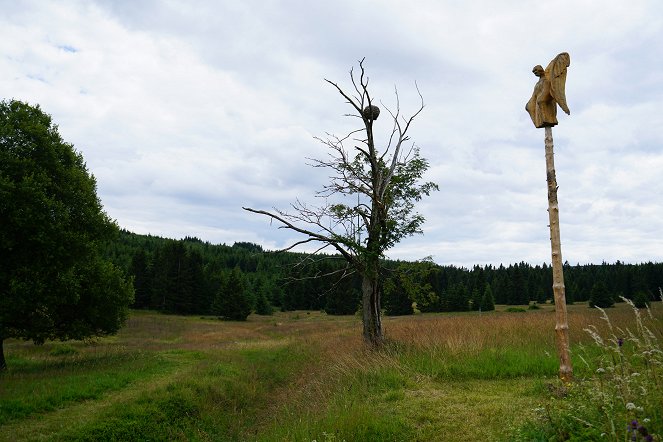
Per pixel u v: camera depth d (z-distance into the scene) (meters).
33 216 17.42
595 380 6.45
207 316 72.38
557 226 7.93
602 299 61.41
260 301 77.25
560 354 7.64
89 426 9.82
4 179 17.02
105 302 22.03
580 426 4.90
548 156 8.19
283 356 21.33
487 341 12.64
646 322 8.02
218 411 12.32
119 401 11.90
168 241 81.50
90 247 19.62
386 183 17.02
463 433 6.51
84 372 16.36
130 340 32.78
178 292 77.19
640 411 4.27
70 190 19.78
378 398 8.73
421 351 12.26
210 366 17.23
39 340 20.53
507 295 92.06
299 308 83.25
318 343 22.66
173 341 33.00
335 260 17.84
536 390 7.88
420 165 17.14
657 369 4.83
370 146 17.34
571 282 83.75
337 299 69.81
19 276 17.86
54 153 19.36
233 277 68.56
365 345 15.51
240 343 30.09
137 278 79.06
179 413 11.48
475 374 9.70
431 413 7.41
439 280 90.31
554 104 8.21
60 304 20.33
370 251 16.22
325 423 7.32
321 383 11.95
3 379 14.91
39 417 10.98
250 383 15.32
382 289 17.94
